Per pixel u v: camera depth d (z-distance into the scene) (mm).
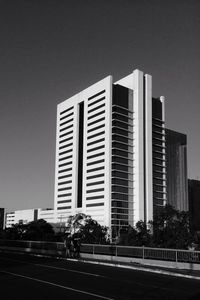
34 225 128250
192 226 78312
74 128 193875
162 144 191875
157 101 191750
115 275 19141
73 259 28500
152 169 179500
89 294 13273
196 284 16344
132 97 183250
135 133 178125
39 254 32844
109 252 29797
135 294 13453
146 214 170875
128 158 174125
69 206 187250
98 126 177250
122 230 159750
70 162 192875
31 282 16219
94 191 172000
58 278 17594
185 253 23547
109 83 173500
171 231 73438
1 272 19875
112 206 164250
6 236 70062
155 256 25672
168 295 13320
